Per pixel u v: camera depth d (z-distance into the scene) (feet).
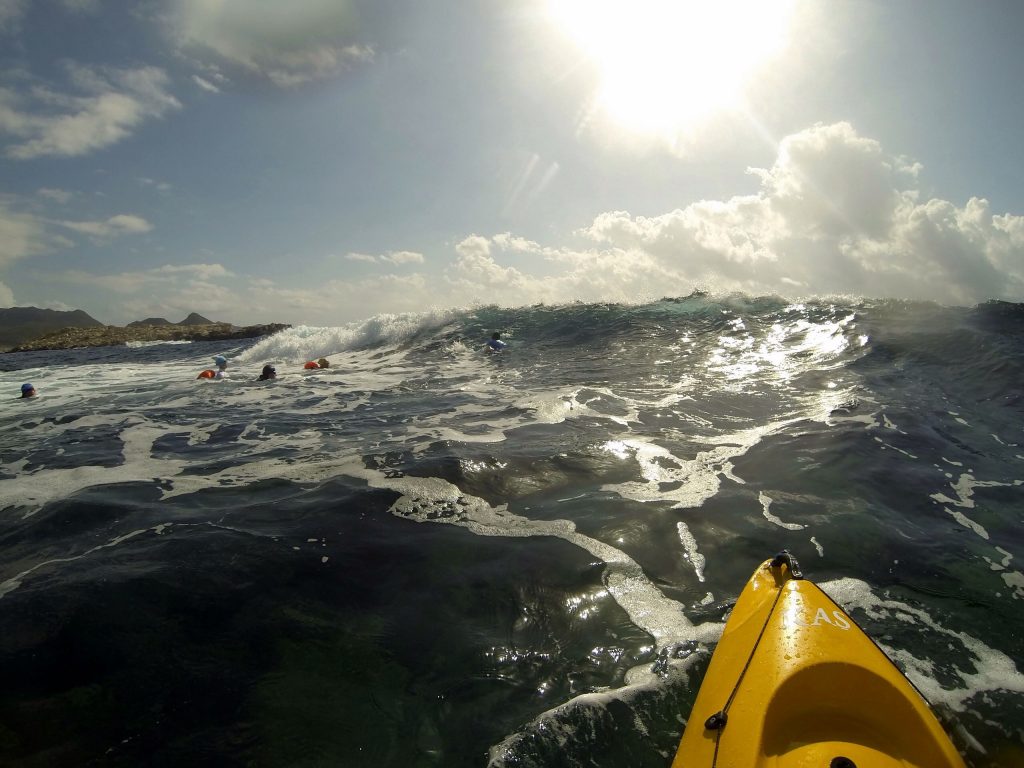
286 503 17.74
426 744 9.01
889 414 25.34
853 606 12.28
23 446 25.86
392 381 40.52
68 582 13.29
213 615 12.14
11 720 9.50
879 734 7.79
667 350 43.55
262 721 9.48
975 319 42.29
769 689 8.29
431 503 17.49
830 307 48.44
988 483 18.54
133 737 9.19
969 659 10.64
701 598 12.57
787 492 17.87
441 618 12.07
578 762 8.64
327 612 12.26
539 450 22.00
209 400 36.06
